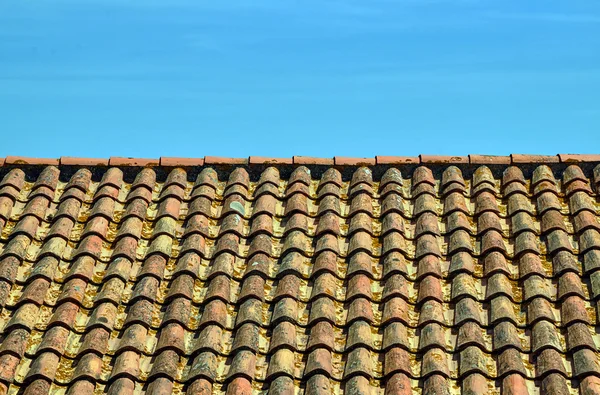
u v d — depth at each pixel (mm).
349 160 12500
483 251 10859
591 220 11211
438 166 12398
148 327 9812
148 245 11094
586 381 9055
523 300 10164
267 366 9406
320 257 10742
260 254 10773
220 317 9875
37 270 10391
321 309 9914
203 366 9273
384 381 9227
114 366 9367
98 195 11852
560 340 9625
